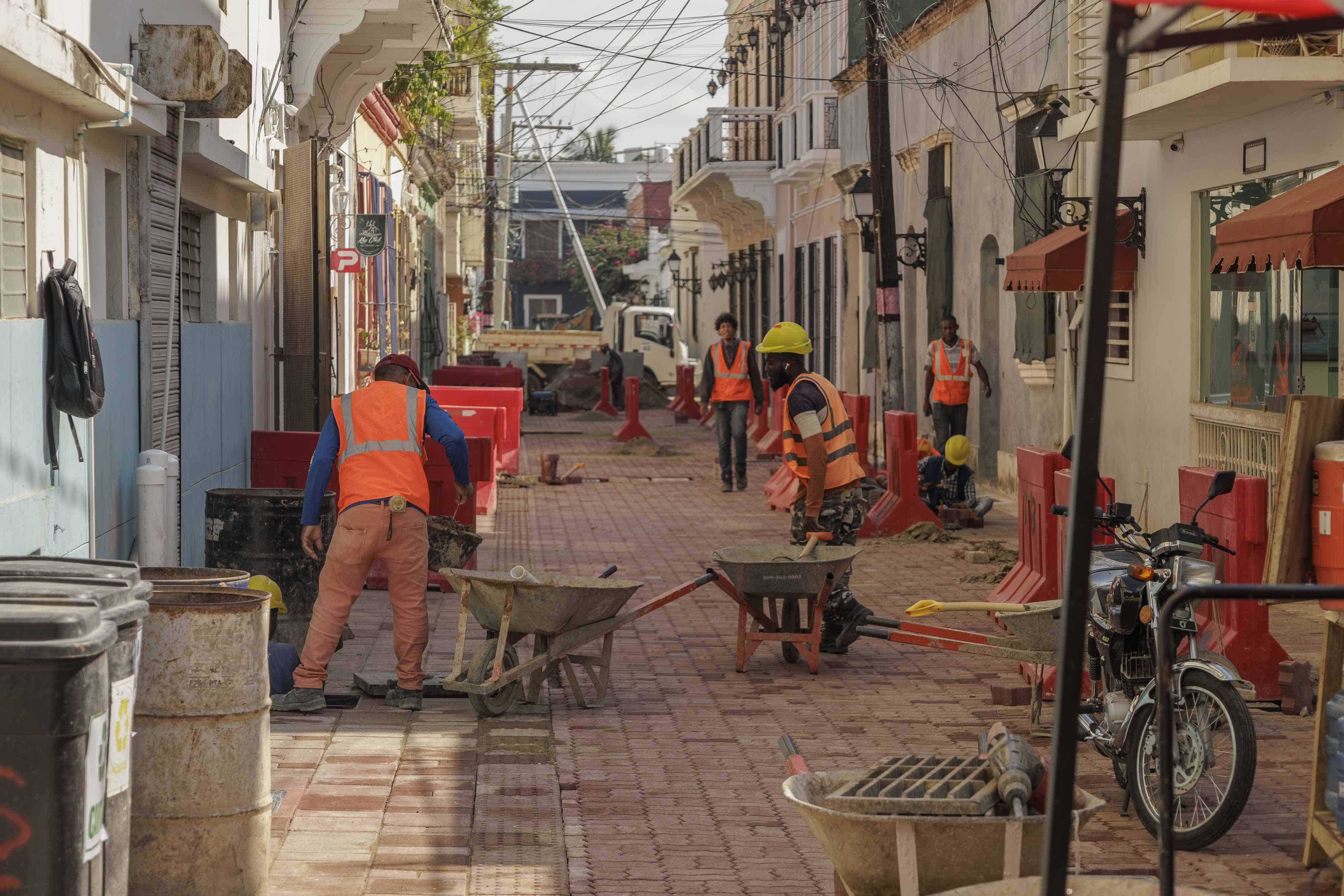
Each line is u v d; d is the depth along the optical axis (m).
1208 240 13.95
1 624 3.55
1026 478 10.72
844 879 3.97
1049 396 17.72
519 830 5.86
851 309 29.25
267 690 4.82
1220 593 3.50
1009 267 16.41
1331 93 11.34
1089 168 16.17
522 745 7.21
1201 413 13.84
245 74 9.57
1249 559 7.89
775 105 36.34
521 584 7.66
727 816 6.10
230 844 4.66
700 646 9.96
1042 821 3.76
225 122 11.91
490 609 7.85
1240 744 5.49
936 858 3.80
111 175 8.84
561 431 32.44
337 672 8.80
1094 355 2.58
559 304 91.38
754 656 9.64
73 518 7.54
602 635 8.12
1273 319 12.59
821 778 4.29
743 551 9.24
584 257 63.38
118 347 8.57
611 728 7.62
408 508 7.75
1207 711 5.70
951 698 8.40
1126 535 6.46
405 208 31.91
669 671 9.14
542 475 21.50
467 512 12.80
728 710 8.08
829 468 9.45
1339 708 5.22
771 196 37.03
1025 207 17.41
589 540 15.51
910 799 3.94
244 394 12.75
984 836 3.77
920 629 7.63
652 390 42.16
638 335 46.81
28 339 6.76
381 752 7.00
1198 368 14.10
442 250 46.31
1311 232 9.80
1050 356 17.44
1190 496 8.52
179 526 10.00
